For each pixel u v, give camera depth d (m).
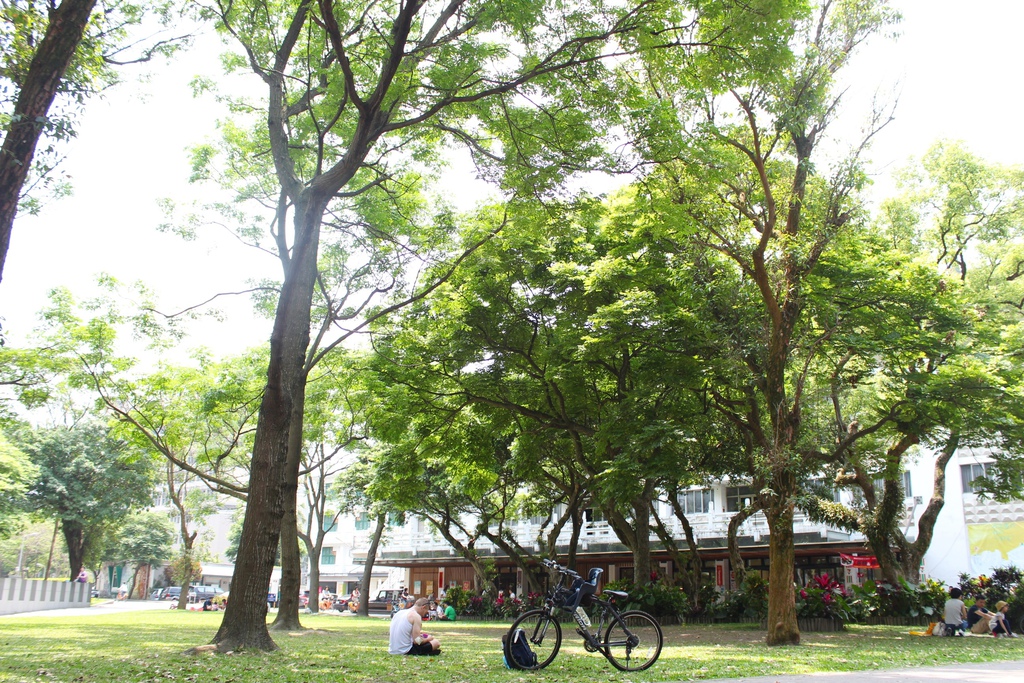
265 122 18.11
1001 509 30.30
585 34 11.80
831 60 14.91
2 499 35.69
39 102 8.05
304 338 13.22
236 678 8.31
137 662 9.71
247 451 29.55
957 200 22.75
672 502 26.86
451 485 30.84
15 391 22.98
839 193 15.55
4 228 7.75
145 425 23.23
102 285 21.73
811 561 33.66
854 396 21.27
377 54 13.15
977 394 17.00
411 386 20.36
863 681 8.16
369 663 10.26
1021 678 8.55
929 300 17.23
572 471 24.47
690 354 17.27
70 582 39.22
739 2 11.34
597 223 19.03
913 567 22.72
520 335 19.88
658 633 9.86
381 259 18.69
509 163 13.07
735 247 15.60
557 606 9.87
